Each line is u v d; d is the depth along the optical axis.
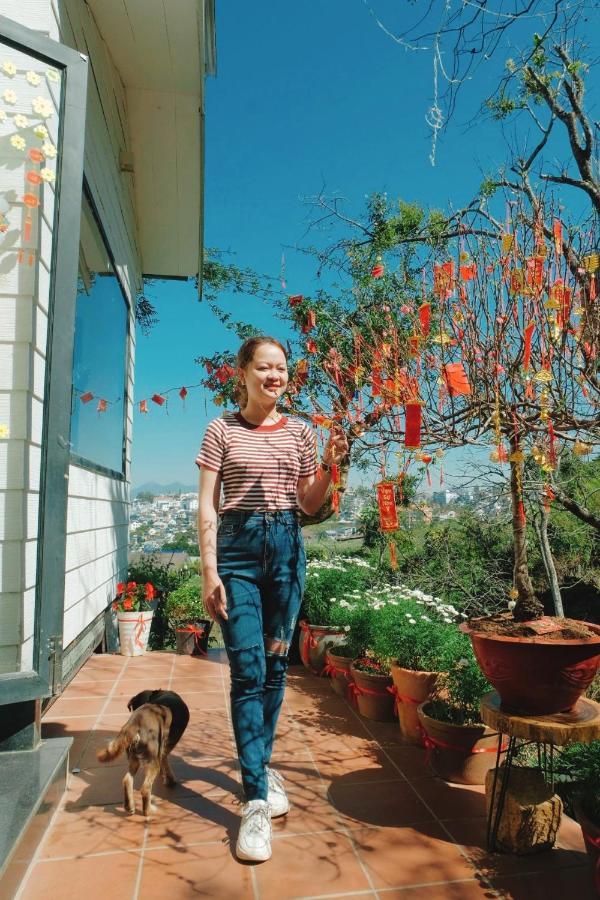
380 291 3.55
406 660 3.16
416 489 3.33
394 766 2.76
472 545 7.66
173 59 5.11
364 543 7.50
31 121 2.58
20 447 2.48
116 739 2.32
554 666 1.90
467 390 2.32
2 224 2.53
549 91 5.20
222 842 2.10
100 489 4.72
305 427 2.35
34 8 2.75
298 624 4.70
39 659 2.40
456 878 1.91
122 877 1.89
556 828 2.05
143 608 5.26
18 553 2.45
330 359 3.25
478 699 2.63
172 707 2.48
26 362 2.51
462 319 2.46
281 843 2.09
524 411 2.50
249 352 2.24
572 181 3.91
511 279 2.33
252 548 2.14
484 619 2.30
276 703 2.25
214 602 2.07
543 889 1.85
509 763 2.05
